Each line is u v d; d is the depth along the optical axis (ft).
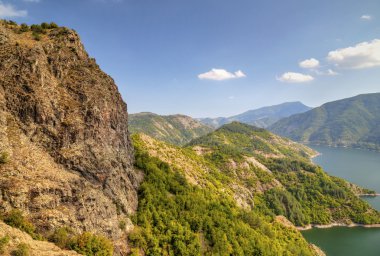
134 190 227.20
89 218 150.30
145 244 189.47
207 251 242.37
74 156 158.71
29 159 138.82
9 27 193.67
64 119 164.25
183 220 246.06
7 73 151.94
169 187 282.97
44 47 180.55
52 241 126.31
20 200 123.75
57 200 137.80
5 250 104.22
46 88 164.25
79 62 200.95
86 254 133.59
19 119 146.92
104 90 199.11
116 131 207.72
